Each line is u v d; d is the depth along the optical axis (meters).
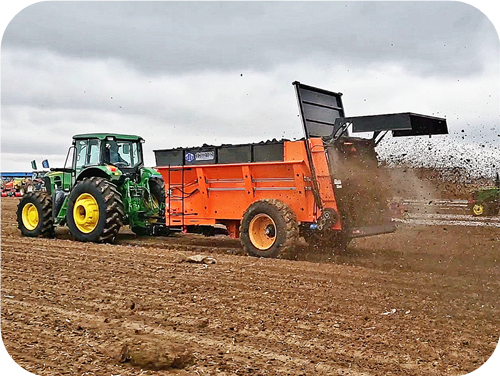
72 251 9.82
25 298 6.12
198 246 10.91
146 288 6.63
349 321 5.20
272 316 5.37
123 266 8.16
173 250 10.17
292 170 9.23
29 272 7.66
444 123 9.53
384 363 4.15
